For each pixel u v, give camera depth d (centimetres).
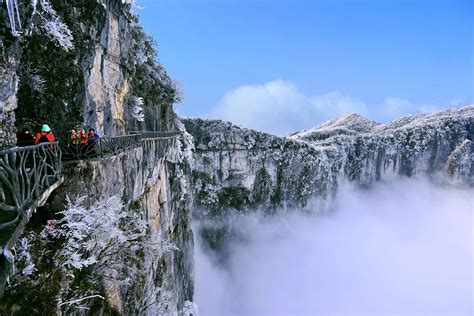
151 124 2784
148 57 2967
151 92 2822
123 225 1380
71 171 1042
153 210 2145
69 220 897
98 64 1697
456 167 12988
